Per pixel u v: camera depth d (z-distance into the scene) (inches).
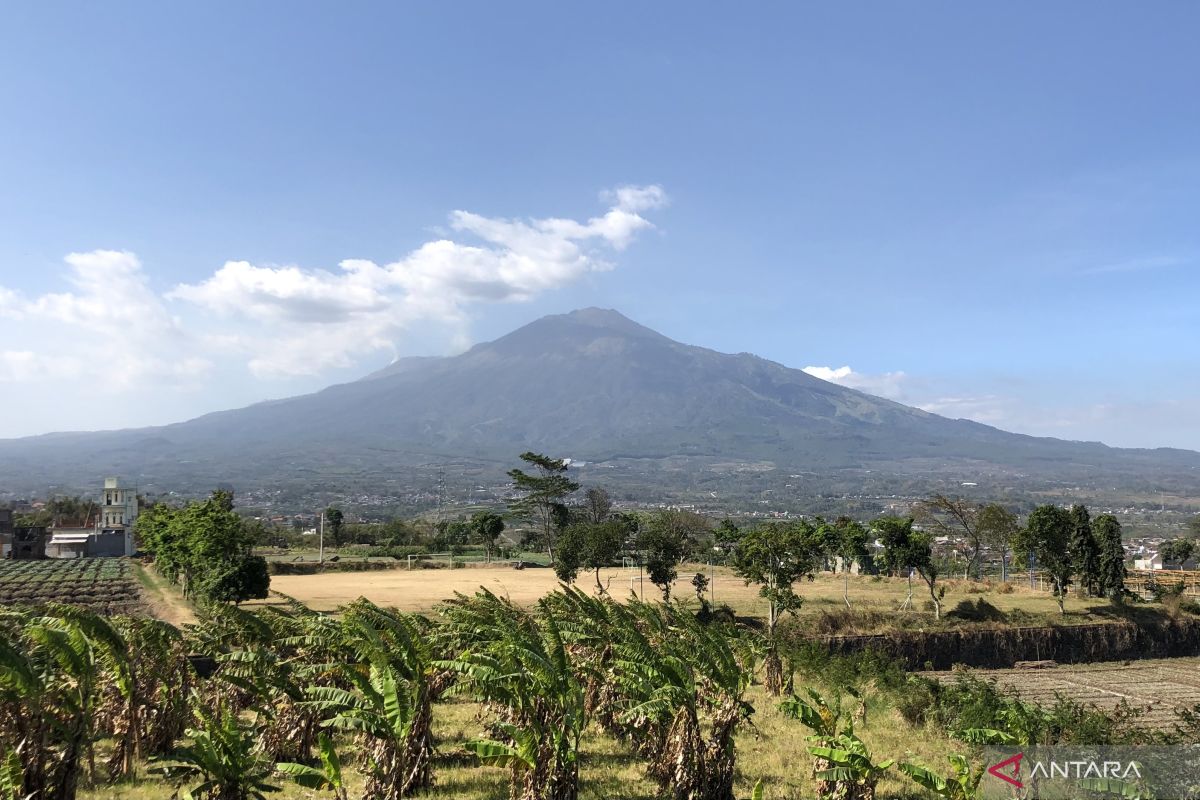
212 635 650.2
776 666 982.4
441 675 630.5
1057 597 2055.9
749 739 706.2
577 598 810.8
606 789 526.0
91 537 3759.8
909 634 1753.2
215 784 400.5
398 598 2012.8
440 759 587.8
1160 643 1875.0
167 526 1932.8
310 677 580.4
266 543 3998.5
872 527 1974.7
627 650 605.3
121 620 575.5
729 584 2556.6
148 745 544.1
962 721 780.6
